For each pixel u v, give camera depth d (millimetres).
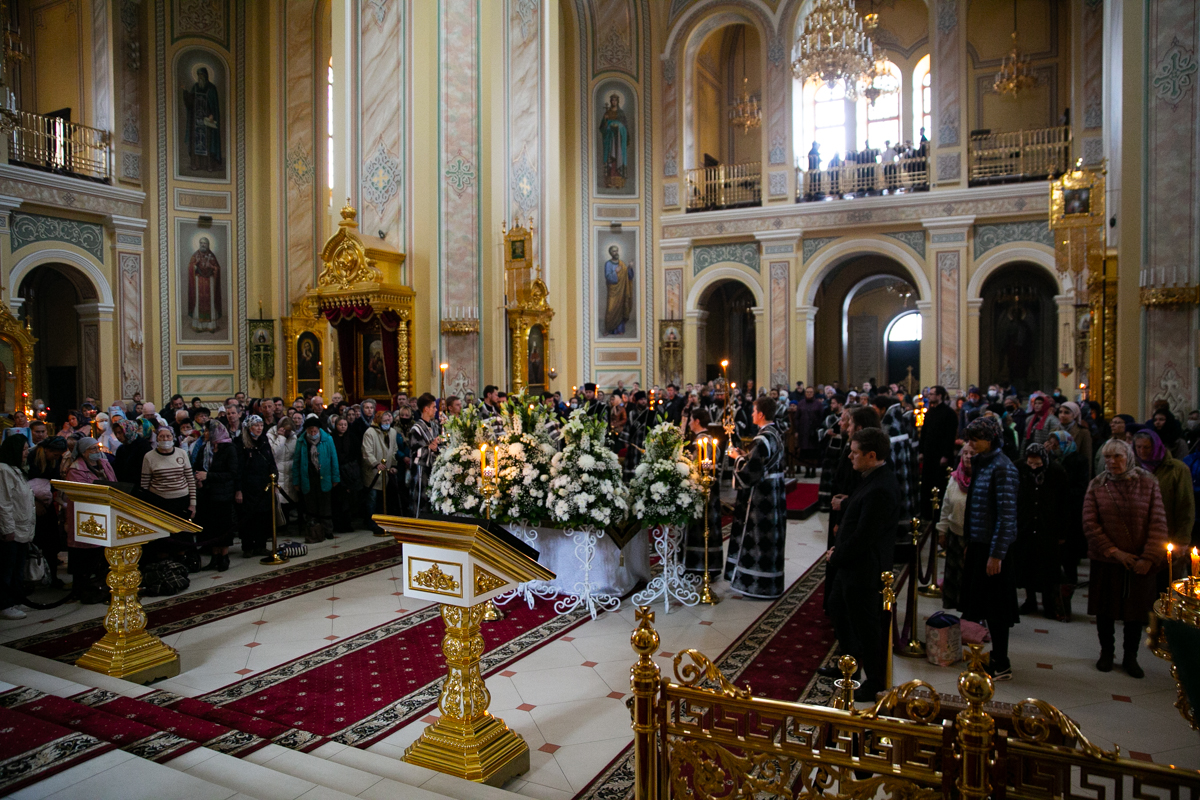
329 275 14797
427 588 4125
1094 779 4234
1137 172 11422
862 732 2951
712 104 25891
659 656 5875
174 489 8000
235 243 21922
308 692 5273
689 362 23141
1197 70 11016
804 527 11023
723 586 7828
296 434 10492
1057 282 19828
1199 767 4145
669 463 7062
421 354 15258
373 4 15469
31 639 6340
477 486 7191
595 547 7180
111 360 19578
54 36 20094
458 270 15391
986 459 5340
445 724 4152
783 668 5605
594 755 4410
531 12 17203
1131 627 5418
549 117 17484
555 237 17766
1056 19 22672
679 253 23219
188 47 21188
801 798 2902
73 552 7430
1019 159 20969
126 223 19781
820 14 17547
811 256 21938
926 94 24156
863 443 4906
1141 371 11391
